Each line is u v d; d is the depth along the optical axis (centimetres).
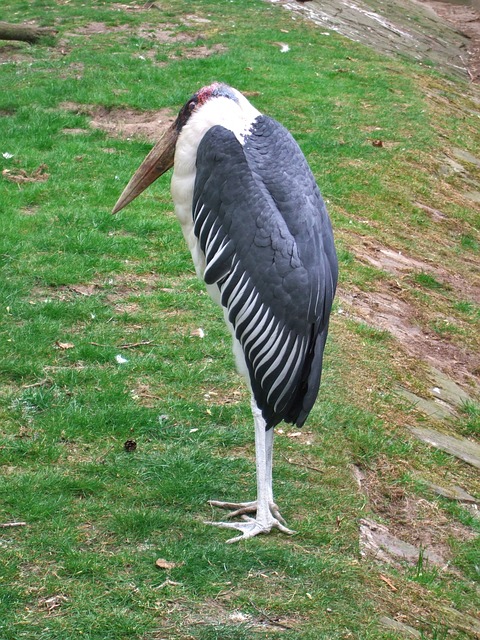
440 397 1005
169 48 2211
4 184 1327
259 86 1934
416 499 787
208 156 636
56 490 671
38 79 1894
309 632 557
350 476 760
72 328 933
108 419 775
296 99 1889
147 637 536
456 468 873
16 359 855
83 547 612
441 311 1238
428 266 1369
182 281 1071
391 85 2109
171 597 571
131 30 2375
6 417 764
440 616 622
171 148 755
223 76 1967
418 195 1594
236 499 695
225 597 579
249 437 777
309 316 606
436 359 1104
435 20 3334
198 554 615
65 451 727
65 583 573
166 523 647
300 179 641
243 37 2338
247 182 618
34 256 1082
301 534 661
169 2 2681
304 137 1703
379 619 588
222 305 642
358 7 2988
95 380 837
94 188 1334
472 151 1883
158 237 1185
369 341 1050
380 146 1722
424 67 2503
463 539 759
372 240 1381
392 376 990
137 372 861
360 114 1873
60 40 2253
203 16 2550
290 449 779
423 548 731
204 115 671
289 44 2336
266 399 628
